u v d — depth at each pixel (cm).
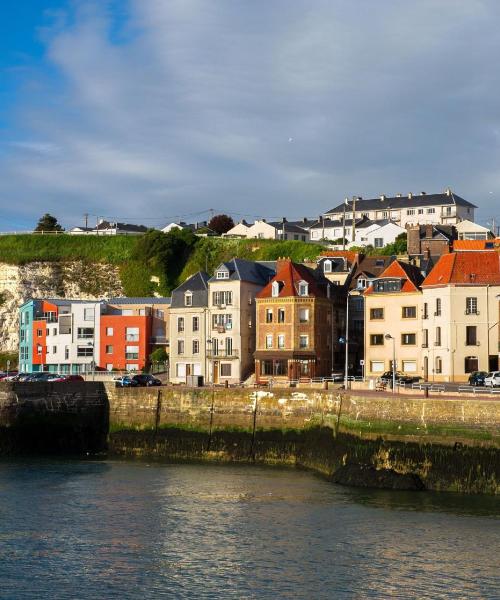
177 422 9544
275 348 11856
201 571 5028
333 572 4991
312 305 11744
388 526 5894
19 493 7125
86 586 4809
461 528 5838
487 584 4809
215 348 12419
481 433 7075
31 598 4644
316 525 5947
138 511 6431
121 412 9856
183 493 7094
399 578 4894
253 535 5728
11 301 17350
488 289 10669
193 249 17625
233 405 9275
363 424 7681
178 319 12725
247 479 7769
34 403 10000
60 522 6119
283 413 8994
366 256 14088
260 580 4875
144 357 13900
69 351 14325
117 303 14550
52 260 17850
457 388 9081
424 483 7238
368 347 11525
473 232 17038
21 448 9931
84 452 9844
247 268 12788
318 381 10981
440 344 10825
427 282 11119
